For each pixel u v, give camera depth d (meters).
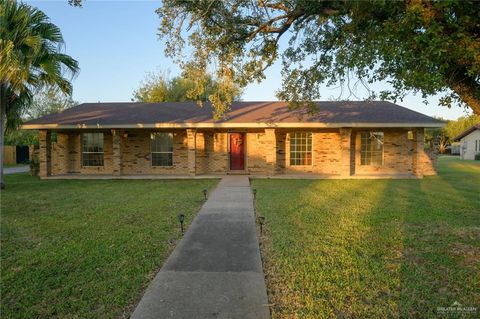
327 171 16.25
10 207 8.61
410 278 4.14
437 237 5.82
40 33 11.69
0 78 10.73
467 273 4.27
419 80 4.55
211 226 6.61
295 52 7.50
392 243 5.52
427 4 4.03
